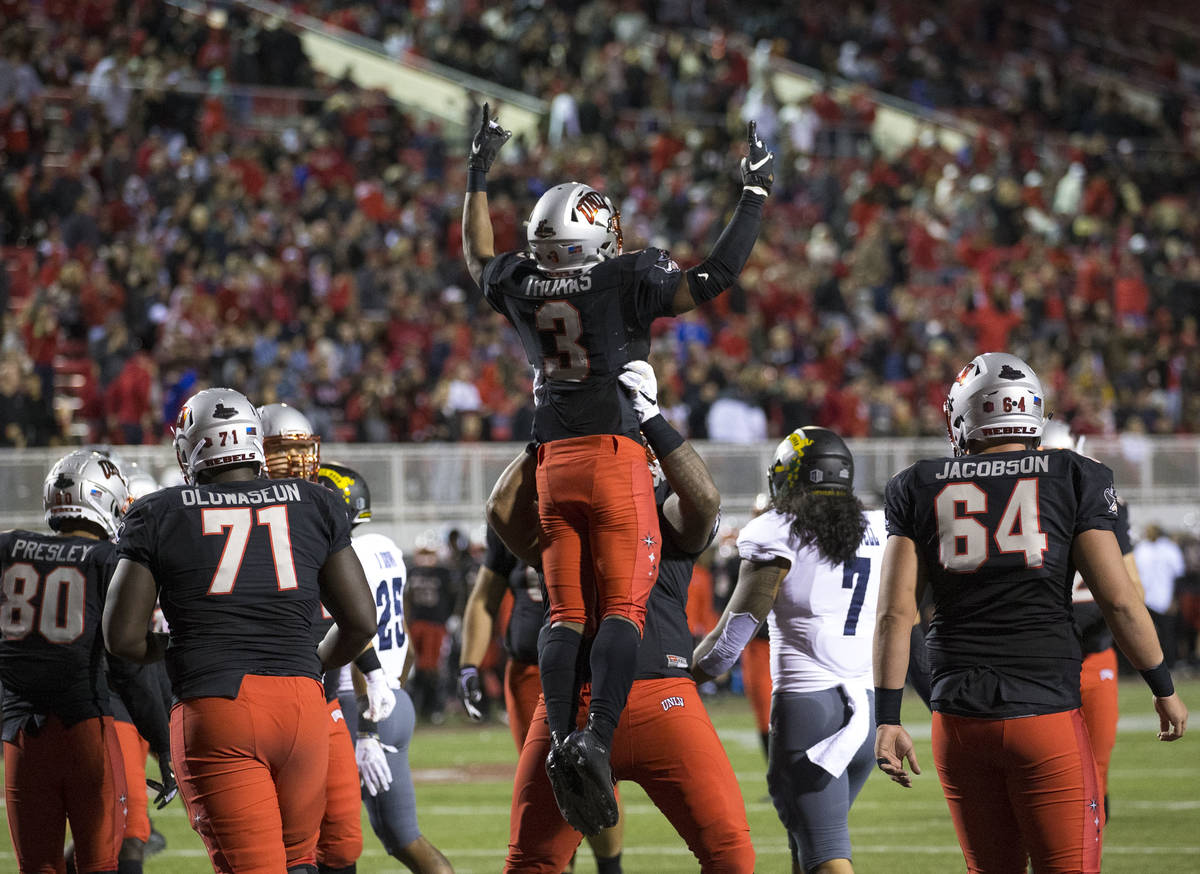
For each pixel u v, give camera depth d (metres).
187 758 17.59
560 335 17.58
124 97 85.44
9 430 61.38
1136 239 101.31
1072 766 17.05
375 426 68.06
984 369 18.30
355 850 21.89
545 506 17.77
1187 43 143.25
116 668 20.81
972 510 17.56
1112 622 17.47
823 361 80.75
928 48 129.88
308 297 74.69
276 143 87.62
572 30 111.31
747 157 17.86
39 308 67.06
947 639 17.66
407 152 94.50
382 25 112.50
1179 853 30.28
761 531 21.06
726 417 72.31
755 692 30.59
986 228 101.00
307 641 18.31
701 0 123.69
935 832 34.12
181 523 17.91
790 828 20.95
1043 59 135.88
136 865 22.92
